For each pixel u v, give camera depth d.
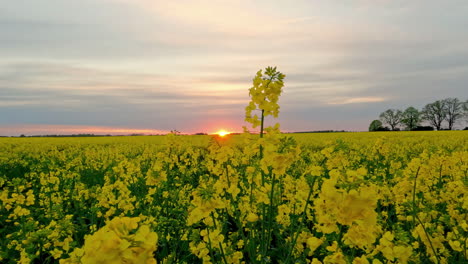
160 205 5.45
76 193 6.26
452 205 3.89
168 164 6.34
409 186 3.73
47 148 20.69
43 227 4.21
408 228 4.00
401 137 24.89
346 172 1.88
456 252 3.27
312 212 4.38
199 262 4.10
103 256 1.01
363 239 2.00
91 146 21.72
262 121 3.36
